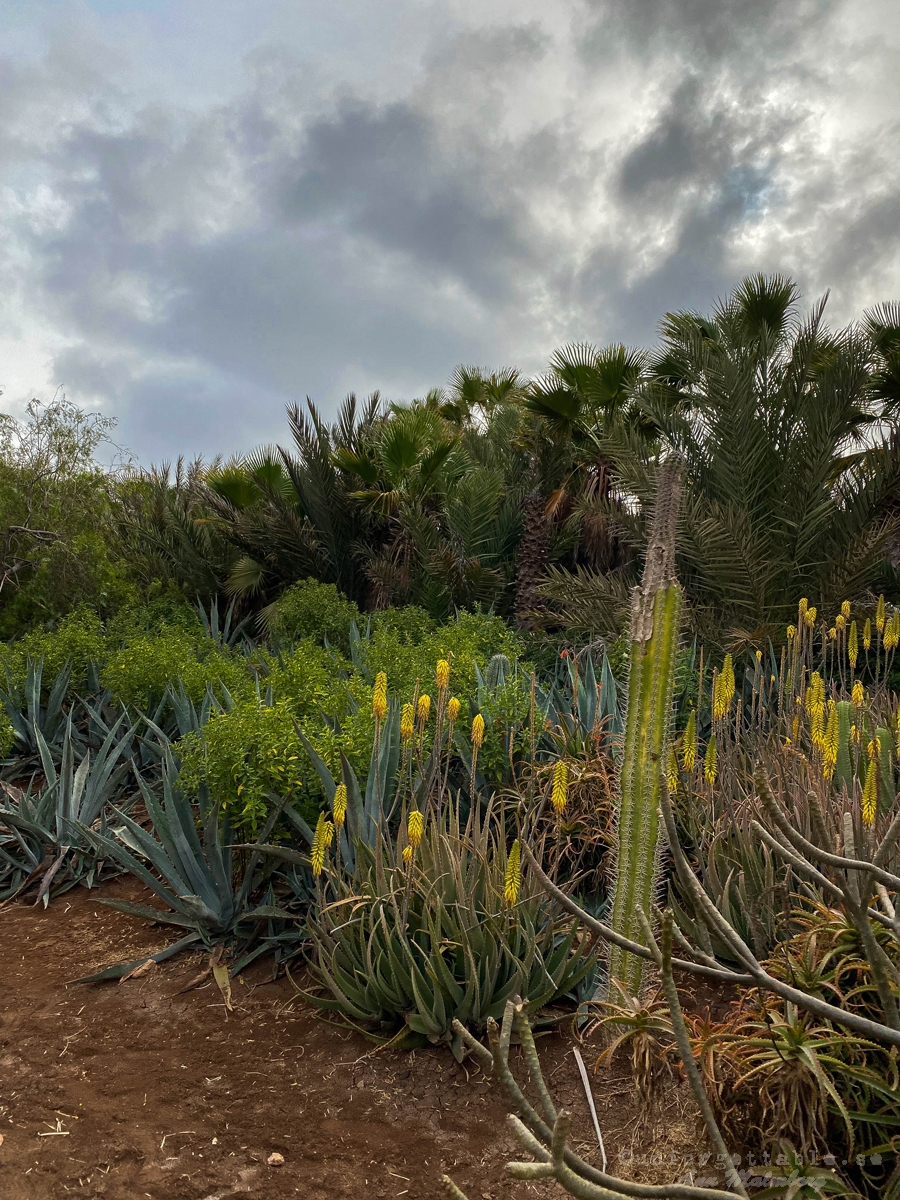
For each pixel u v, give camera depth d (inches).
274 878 163.8
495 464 514.6
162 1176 88.3
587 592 334.3
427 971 110.0
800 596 303.9
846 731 124.3
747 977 56.7
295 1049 114.0
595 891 149.6
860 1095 71.1
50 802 199.0
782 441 321.7
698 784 153.8
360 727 164.2
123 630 356.8
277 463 543.2
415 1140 93.7
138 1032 119.6
